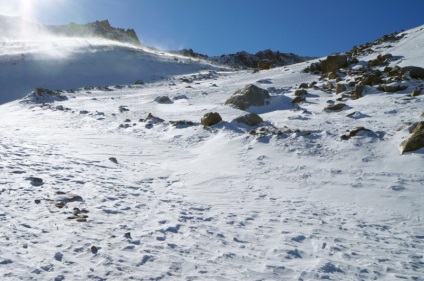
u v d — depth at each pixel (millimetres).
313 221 10016
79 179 12312
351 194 12477
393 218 10453
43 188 10641
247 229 8992
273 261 7086
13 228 7258
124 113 31391
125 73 65938
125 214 9219
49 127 25266
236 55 136000
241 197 12203
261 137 19500
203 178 14477
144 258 6582
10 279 5273
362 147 16641
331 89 34688
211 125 23188
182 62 84438
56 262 6004
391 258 7660
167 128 24094
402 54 42375
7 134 20891
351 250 8016
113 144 20125
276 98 31625
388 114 22859
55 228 7582
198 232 8383
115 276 5773
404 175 13492
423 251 8133
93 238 7277
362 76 35000
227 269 6539
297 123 22906
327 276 6543
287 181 14133
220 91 42156
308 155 16781
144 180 13648
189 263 6590
